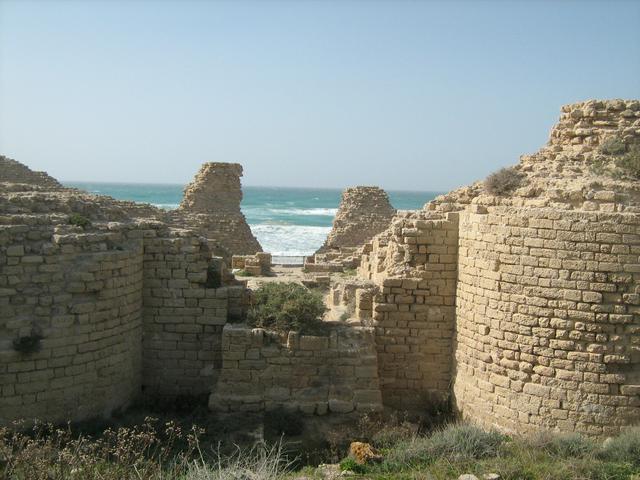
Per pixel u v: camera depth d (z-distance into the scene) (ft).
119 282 48.80
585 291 43.70
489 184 52.65
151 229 54.65
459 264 53.67
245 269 88.12
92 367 46.65
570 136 53.16
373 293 57.00
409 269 55.52
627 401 43.47
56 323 44.32
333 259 106.32
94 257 46.52
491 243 48.32
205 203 119.55
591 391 43.88
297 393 51.19
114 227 50.39
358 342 53.52
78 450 32.81
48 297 44.37
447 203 57.31
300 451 44.96
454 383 53.88
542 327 45.19
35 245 44.52
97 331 46.83
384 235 65.62
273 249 213.66
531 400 45.65
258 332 51.80
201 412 50.49
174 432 43.29
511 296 46.65
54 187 92.43
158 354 55.06
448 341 55.42
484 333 49.08
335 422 49.32
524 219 45.75
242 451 43.04
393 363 56.08
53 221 47.03
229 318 56.59
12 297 43.29
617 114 51.57
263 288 58.13
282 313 53.16
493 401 48.11
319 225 325.01
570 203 45.83
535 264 45.29
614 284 43.19
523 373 46.11
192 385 55.26
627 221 42.80
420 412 55.26
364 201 125.90
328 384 51.70
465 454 38.91
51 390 44.39
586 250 43.55
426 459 39.37
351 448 41.57
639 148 48.80
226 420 48.78
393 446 43.68
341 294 62.69
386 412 53.98
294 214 420.77
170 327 54.95
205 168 120.98
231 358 51.75
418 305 55.47
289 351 51.98
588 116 52.34
